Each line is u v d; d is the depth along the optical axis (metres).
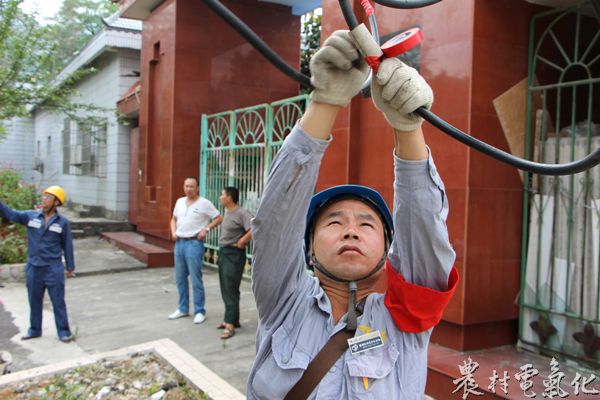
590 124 4.04
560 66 4.71
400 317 1.51
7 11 8.60
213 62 9.61
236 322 5.55
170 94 9.46
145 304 6.86
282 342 1.52
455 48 4.34
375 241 1.53
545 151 4.39
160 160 9.90
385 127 5.05
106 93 14.23
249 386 1.56
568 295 4.15
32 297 5.38
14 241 8.97
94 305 6.82
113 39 12.69
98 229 13.09
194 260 5.93
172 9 9.42
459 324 4.25
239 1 9.73
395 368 1.48
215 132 9.23
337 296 1.58
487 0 4.24
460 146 4.25
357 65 1.16
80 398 3.71
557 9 4.35
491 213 4.32
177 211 6.06
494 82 4.30
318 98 1.19
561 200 4.23
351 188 1.59
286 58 10.20
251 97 9.93
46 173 21.56
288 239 1.41
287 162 1.29
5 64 9.38
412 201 1.39
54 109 10.38
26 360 4.81
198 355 4.87
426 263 1.46
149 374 4.26
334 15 5.53
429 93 1.12
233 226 5.43
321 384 1.44
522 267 4.47
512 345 4.55
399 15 4.89
